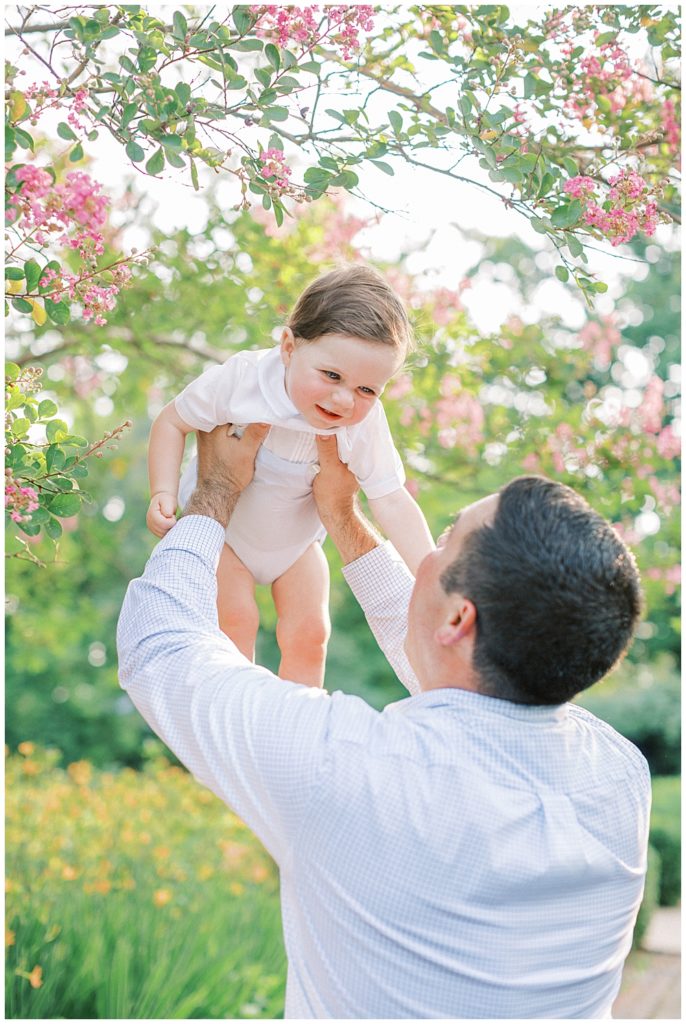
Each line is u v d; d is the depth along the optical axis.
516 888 1.21
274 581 2.03
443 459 4.13
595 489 3.79
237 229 3.83
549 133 2.23
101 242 1.77
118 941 3.88
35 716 9.19
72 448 1.90
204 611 1.46
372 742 1.25
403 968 1.20
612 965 1.31
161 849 5.20
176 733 1.34
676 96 2.31
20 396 1.89
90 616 6.37
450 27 2.16
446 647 1.32
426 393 3.94
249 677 1.33
